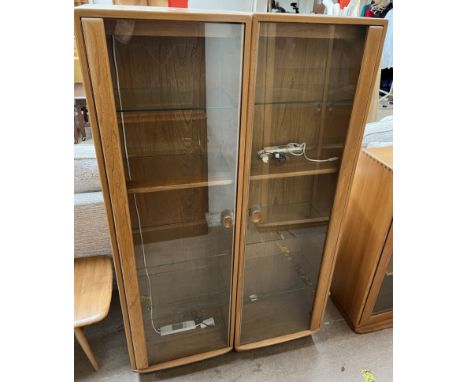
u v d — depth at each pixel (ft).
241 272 4.12
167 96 3.46
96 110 2.72
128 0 5.62
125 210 3.24
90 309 4.07
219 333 4.91
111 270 4.68
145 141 3.61
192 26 2.74
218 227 4.38
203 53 3.34
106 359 4.80
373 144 5.41
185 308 5.05
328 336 5.27
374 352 5.02
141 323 4.08
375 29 3.01
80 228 4.70
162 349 4.69
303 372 4.71
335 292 5.82
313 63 3.58
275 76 3.55
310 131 4.00
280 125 3.88
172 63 3.32
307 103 3.82
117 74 3.13
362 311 5.12
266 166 3.92
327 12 4.46
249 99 3.00
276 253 4.87
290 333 4.98
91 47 2.50
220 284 4.89
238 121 3.14
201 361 4.83
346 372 4.73
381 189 4.42
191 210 4.24
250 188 4.12
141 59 3.20
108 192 3.11
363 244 4.90
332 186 4.00
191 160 3.86
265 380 4.60
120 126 3.30
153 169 3.79
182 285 4.85
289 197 4.42
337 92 3.61
